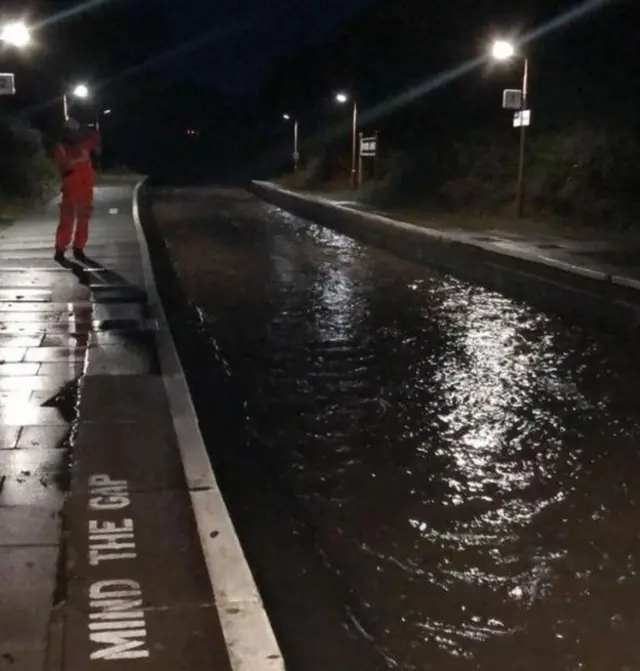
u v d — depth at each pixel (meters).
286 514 6.50
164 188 61.41
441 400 9.23
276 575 5.62
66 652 4.25
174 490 6.15
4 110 46.97
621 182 26.97
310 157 65.69
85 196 16.66
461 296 15.48
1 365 9.34
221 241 25.02
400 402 9.16
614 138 28.73
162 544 5.36
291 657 4.76
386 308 14.32
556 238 22.91
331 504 6.67
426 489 6.93
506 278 17.58
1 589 4.80
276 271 18.66
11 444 7.00
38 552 5.23
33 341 10.38
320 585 5.51
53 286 13.95
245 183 70.44
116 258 16.98
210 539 5.41
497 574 5.63
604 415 8.73
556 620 5.11
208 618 4.57
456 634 4.98
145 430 7.36
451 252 21.88
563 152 29.84
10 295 13.17
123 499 5.99
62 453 6.82
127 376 8.95
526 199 29.53
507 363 10.74
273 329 12.63
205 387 9.70
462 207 32.47
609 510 6.54
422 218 30.28
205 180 78.50
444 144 39.47
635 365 10.64
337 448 7.84
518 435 8.16
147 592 4.80
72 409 7.89
